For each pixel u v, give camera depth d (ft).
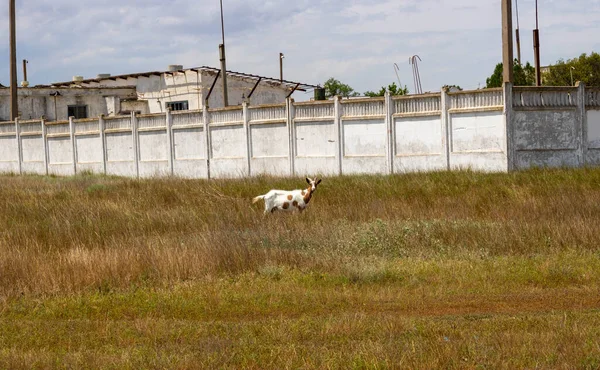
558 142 80.74
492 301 31.63
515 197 58.65
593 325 26.48
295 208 56.18
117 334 27.84
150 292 34.68
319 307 31.40
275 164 99.91
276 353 24.25
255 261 39.34
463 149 82.33
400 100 87.40
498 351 23.63
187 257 39.17
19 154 142.41
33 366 23.99
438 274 36.55
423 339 25.41
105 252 41.06
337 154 92.79
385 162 88.79
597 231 43.52
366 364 22.76
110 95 166.30
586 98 82.17
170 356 24.32
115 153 122.21
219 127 106.42
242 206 60.49
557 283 34.53
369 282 35.65
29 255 40.52
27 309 32.50
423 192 64.90
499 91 78.79
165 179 91.09
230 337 26.73
